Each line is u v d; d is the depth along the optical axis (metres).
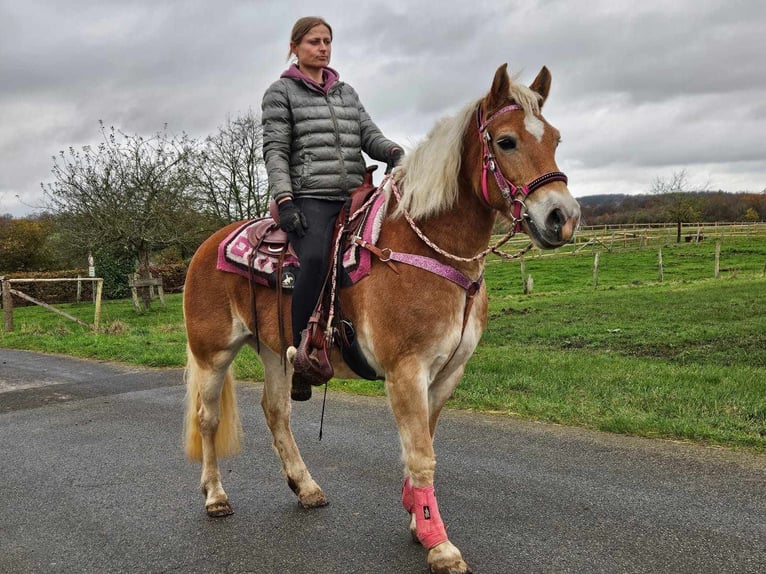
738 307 12.16
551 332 10.34
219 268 3.59
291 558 3.05
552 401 5.58
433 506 2.78
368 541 3.20
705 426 4.63
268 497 3.86
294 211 3.10
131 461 4.61
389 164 3.37
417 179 2.88
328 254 3.09
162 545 3.24
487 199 2.70
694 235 38.94
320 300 3.02
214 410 3.76
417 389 2.77
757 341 8.48
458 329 2.84
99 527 3.48
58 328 13.55
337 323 3.03
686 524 3.20
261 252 3.42
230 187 26.20
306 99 3.26
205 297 3.73
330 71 3.36
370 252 2.94
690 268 25.00
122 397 6.84
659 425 4.71
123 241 19.58
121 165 19.62
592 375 6.49
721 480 3.74
